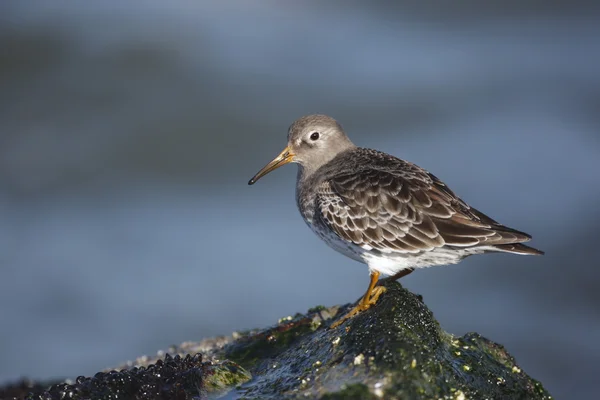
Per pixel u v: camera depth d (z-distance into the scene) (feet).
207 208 62.85
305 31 91.35
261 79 82.02
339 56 87.45
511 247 27.09
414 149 69.05
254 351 27.58
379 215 28.45
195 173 69.62
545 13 97.66
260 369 25.58
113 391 22.70
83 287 51.90
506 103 76.95
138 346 46.50
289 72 83.51
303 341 26.48
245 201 63.87
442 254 28.07
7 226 59.88
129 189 67.00
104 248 56.59
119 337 47.24
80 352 45.85
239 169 70.64
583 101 75.92
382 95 79.97
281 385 22.43
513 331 46.93
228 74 82.48
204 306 49.98
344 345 22.84
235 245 56.65
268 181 67.21
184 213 61.93
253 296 50.75
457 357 23.73
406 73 84.23
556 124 71.46
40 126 73.92
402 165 30.04
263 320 48.49
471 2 99.14
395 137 72.43
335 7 97.76
